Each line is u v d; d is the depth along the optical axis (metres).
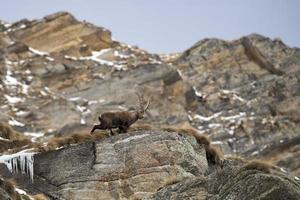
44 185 32.69
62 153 33.72
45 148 34.38
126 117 35.22
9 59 73.44
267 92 75.12
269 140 64.50
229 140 65.00
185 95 72.38
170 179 32.25
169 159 33.25
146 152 33.34
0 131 39.03
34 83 69.12
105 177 32.59
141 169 32.88
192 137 35.94
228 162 35.12
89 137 35.03
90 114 64.06
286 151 62.72
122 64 76.12
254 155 62.69
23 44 75.81
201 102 73.19
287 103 71.75
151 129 36.31
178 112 67.88
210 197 29.12
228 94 75.56
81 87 69.31
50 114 62.12
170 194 30.28
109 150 33.47
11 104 63.38
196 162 34.22
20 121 60.72
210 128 67.94
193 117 70.12
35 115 61.56
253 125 66.88
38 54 75.44
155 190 32.28
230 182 28.97
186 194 29.80
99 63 75.44
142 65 72.00
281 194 27.20
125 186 32.41
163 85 71.12
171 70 72.38
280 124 66.56
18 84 68.25
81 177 32.66
